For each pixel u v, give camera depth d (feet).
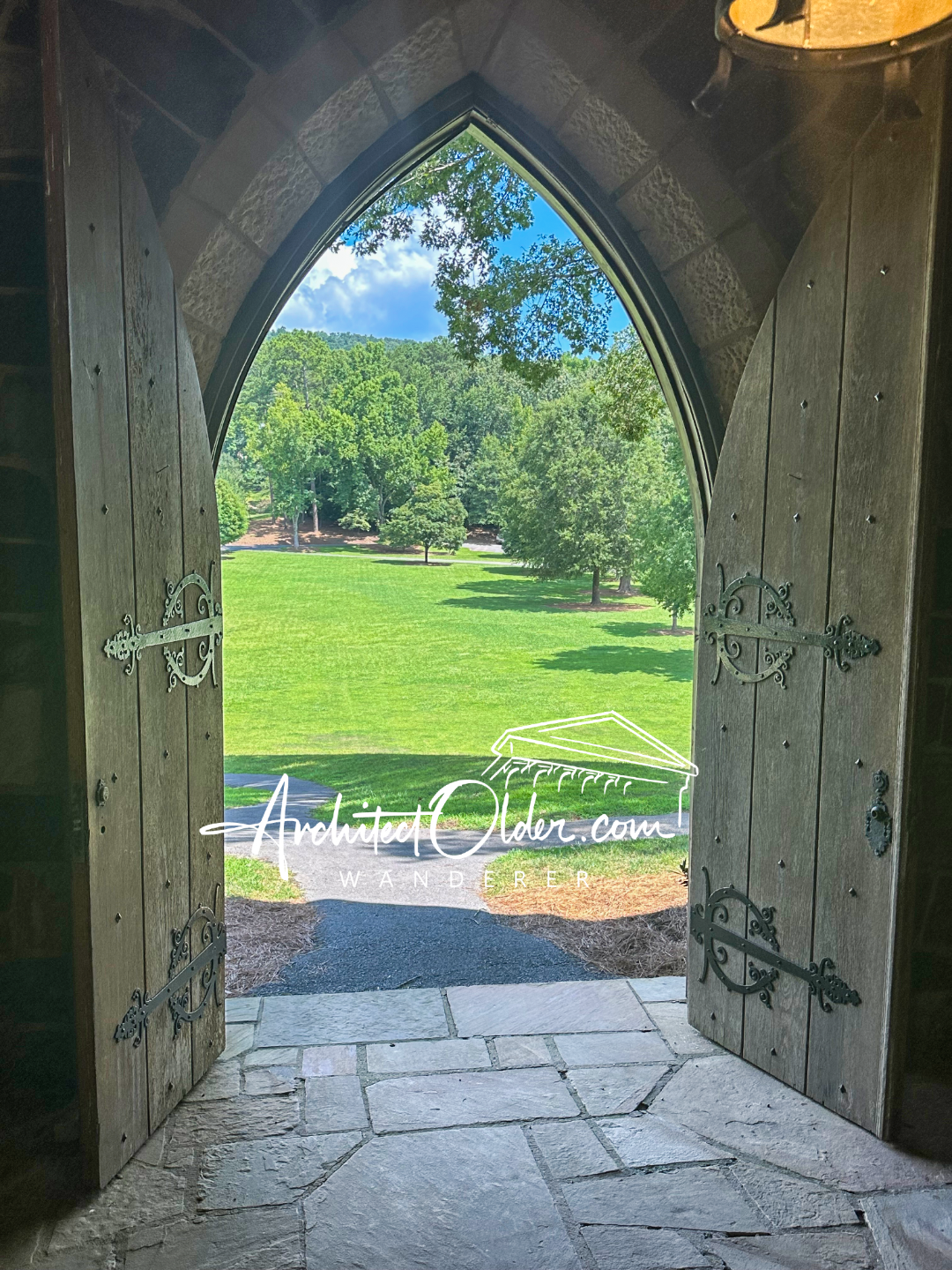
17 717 6.34
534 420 79.20
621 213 8.42
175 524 6.98
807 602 7.17
